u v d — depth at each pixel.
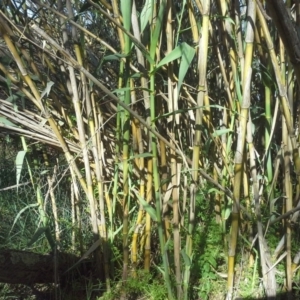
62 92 2.59
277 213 2.27
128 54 2.13
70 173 2.85
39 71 2.47
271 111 2.43
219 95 2.52
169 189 2.38
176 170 2.30
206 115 2.34
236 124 2.40
